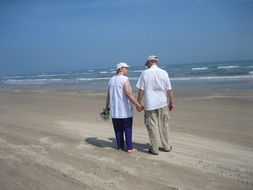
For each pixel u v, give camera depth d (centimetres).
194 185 451
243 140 709
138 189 439
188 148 650
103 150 648
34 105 1595
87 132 835
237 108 1223
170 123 959
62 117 1129
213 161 557
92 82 3972
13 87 3878
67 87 3161
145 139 747
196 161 559
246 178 473
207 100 1516
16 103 1745
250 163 543
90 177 489
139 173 504
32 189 448
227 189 436
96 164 554
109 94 638
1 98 2173
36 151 646
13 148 674
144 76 602
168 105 645
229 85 2288
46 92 2605
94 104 1540
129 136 624
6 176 503
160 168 526
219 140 716
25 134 816
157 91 602
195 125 911
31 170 528
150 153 618
